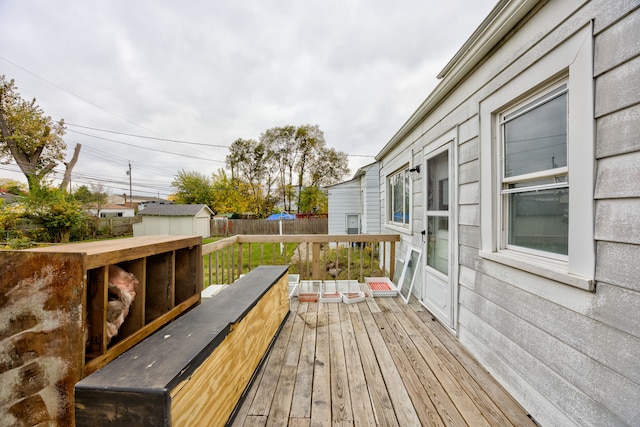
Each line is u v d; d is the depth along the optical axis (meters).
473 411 1.53
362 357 2.09
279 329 2.51
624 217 1.09
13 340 1.03
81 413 0.87
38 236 11.20
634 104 1.06
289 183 21.34
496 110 1.93
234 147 21.42
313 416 1.46
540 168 1.61
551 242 1.55
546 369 1.44
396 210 4.95
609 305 1.14
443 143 2.76
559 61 1.41
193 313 1.52
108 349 1.14
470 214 2.25
